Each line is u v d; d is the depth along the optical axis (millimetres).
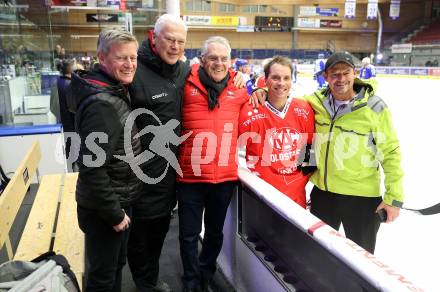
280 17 27391
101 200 1408
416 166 4629
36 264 1460
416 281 2266
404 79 17109
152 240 2033
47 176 3072
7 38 4770
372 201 1961
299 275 1444
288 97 1976
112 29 1441
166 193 1894
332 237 1194
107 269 1581
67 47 8648
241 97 1929
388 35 28812
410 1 28797
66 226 2209
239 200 1988
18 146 3760
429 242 2715
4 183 2939
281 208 1461
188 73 1866
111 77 1453
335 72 1825
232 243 2154
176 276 2281
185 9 25938
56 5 6004
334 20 27844
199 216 1959
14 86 4719
